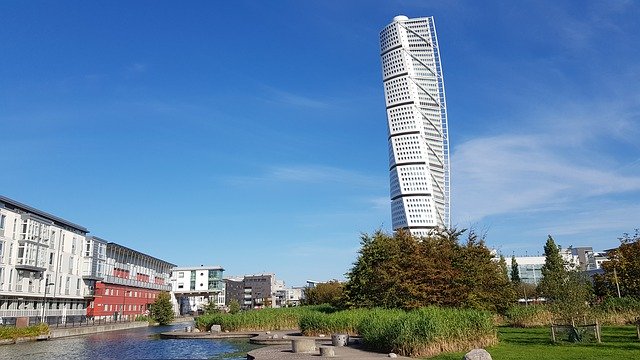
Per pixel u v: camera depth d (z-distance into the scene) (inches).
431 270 1668.3
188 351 1366.9
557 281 1163.9
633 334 1134.4
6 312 2484.0
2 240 2458.2
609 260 2468.0
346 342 1247.5
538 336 1205.7
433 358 922.1
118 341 1838.1
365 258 1905.8
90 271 3499.0
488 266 1894.7
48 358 1298.0
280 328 1996.8
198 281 6141.7
